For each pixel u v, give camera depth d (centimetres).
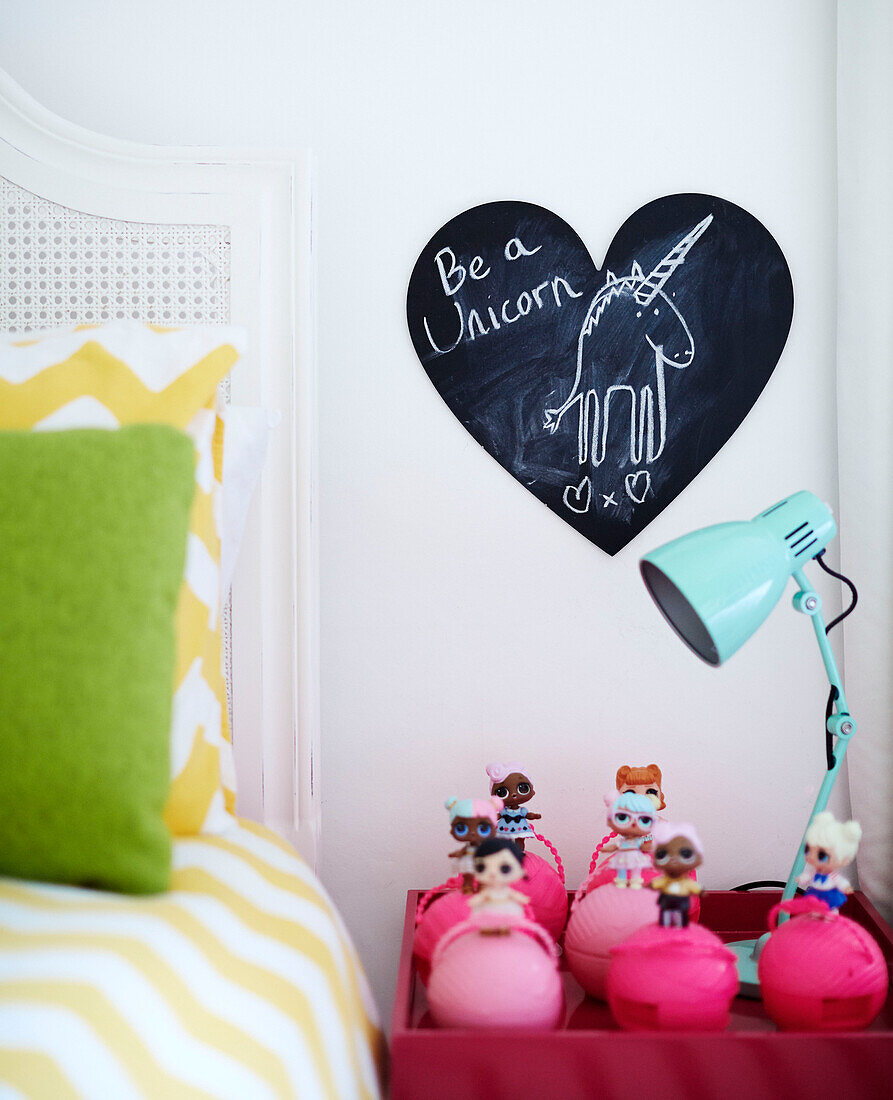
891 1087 85
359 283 137
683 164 138
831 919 95
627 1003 90
